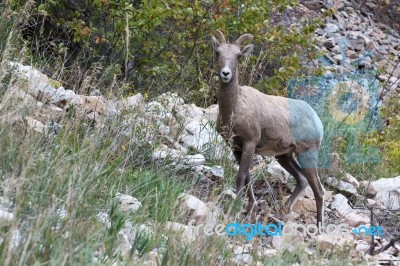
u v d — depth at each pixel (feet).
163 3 54.19
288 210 41.78
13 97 35.70
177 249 28.22
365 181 50.16
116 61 56.03
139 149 40.32
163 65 56.75
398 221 43.57
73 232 25.64
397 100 65.00
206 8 58.65
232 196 38.60
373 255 37.29
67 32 56.39
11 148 30.86
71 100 42.57
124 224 29.43
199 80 56.95
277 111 40.68
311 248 37.04
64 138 34.22
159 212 32.96
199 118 49.08
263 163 45.44
